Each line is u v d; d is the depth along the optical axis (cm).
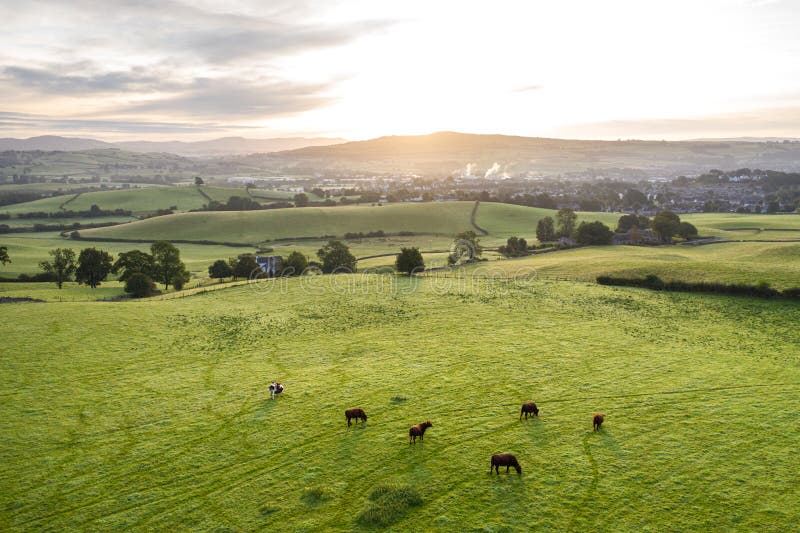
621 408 3306
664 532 2119
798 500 2295
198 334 5194
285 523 2242
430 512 2278
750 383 3684
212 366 4284
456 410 3316
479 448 2820
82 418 3288
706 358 4272
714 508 2261
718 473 2527
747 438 2864
